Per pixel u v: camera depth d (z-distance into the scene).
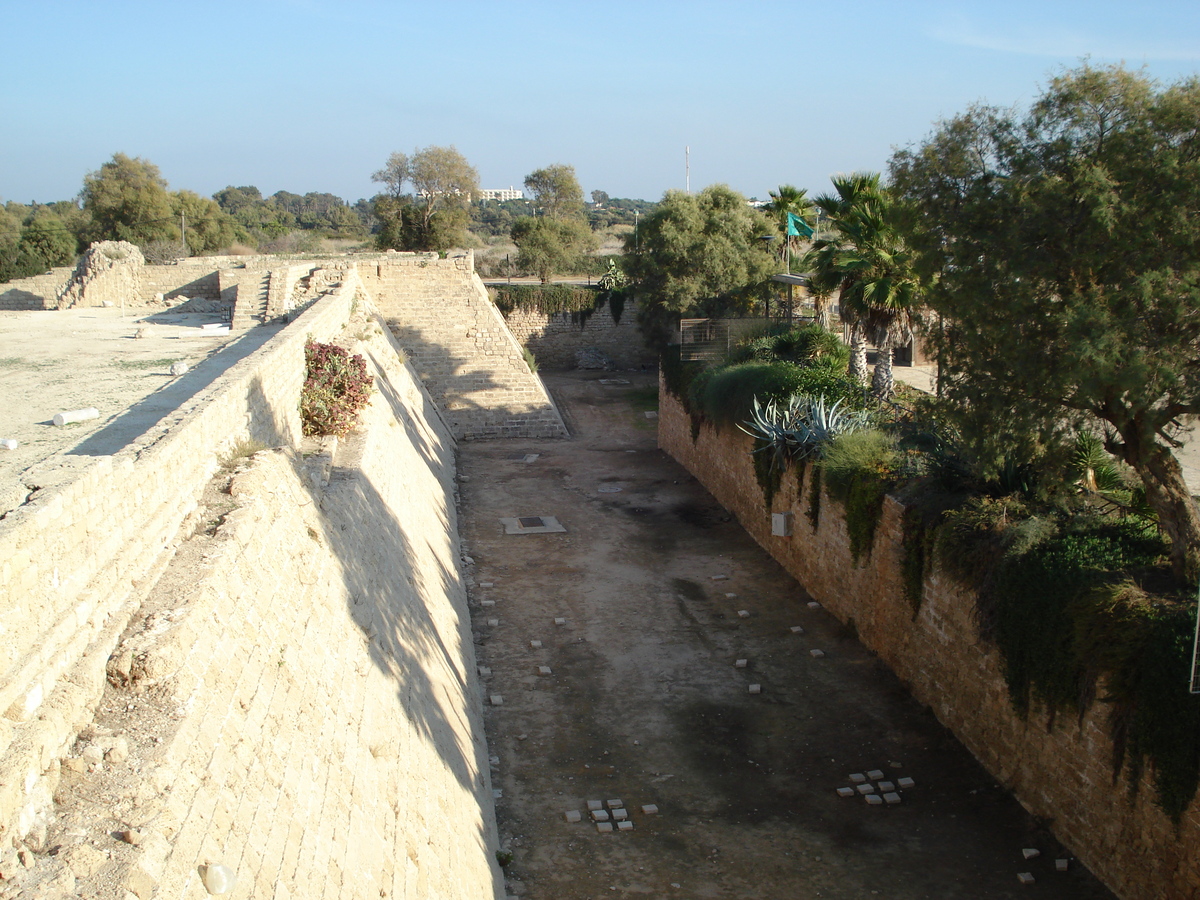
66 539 5.82
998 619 12.66
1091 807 10.92
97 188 72.06
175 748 5.46
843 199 22.53
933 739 14.25
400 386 28.81
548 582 21.47
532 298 55.03
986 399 11.27
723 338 33.38
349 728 8.58
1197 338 9.65
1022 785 12.39
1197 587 10.40
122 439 12.15
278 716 7.22
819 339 28.28
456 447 37.50
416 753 10.07
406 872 7.91
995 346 10.89
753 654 17.44
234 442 11.16
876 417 20.75
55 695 5.30
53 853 4.58
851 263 21.59
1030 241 10.41
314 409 17.00
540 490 30.36
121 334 27.92
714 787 13.05
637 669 16.83
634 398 46.41
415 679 11.84
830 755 13.86
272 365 14.20
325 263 39.50
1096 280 10.20
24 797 4.67
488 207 198.12
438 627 15.13
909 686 15.82
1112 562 11.59
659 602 20.16
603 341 56.28
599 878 10.99
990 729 13.20
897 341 22.16
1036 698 11.98
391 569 14.25
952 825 12.05
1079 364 9.67
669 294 45.19
